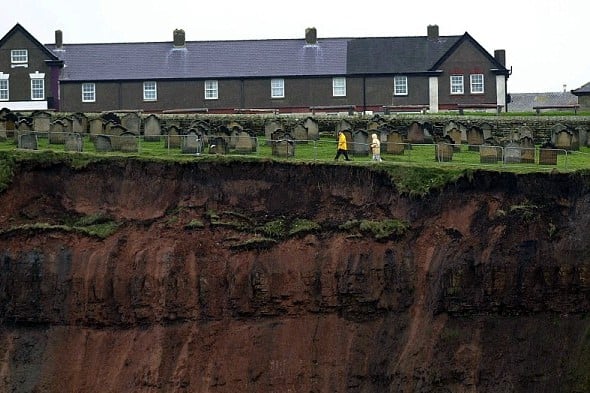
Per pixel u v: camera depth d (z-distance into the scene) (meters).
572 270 70.31
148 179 70.44
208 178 70.75
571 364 69.25
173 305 67.94
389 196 71.25
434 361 68.62
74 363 66.81
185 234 69.25
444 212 70.88
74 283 67.38
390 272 69.31
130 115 87.88
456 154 84.00
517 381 68.94
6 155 70.00
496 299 69.75
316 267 69.12
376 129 86.81
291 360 68.06
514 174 71.50
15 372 66.56
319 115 97.94
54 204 69.81
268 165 71.19
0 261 67.38
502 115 99.94
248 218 70.31
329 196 71.25
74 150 76.81
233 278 68.31
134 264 68.19
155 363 67.19
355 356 68.25
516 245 70.44
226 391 67.38
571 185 71.62
